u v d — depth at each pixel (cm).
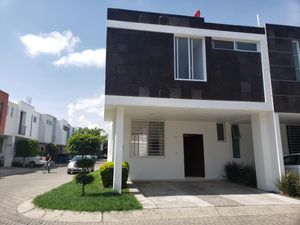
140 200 859
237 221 691
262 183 1096
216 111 1114
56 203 798
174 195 955
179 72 1064
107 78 988
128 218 694
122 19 1044
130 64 1012
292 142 1508
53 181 1568
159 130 1390
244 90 1085
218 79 1070
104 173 1077
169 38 1063
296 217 730
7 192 1118
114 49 1015
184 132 1412
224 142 1453
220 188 1126
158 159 1355
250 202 863
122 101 974
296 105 1109
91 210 732
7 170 2366
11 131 2798
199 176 1434
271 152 1094
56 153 4000
